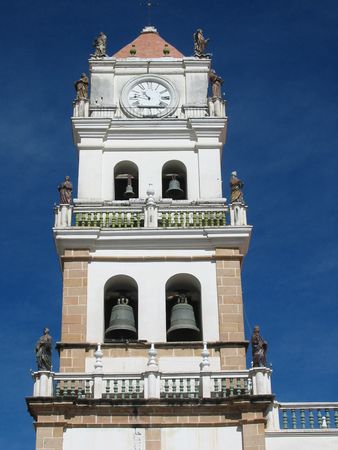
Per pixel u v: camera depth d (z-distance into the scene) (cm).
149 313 4425
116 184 4966
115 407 4053
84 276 4500
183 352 4312
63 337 4338
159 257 4553
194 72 5184
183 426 4038
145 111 5066
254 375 4125
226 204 4750
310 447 4056
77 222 4653
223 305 4441
